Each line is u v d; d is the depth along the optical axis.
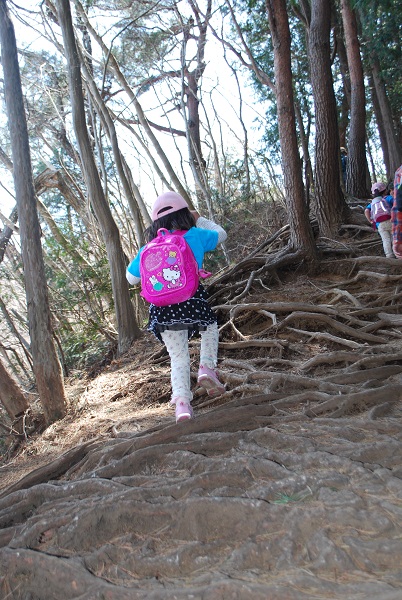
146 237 3.70
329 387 4.05
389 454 2.65
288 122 8.34
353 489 2.25
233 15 11.19
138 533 2.35
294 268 8.48
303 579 1.70
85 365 9.26
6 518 2.91
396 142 16.77
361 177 13.60
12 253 12.27
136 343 8.09
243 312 7.12
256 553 1.94
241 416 3.56
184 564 2.02
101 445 3.81
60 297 10.37
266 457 2.78
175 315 3.48
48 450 4.84
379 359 4.64
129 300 8.35
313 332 6.06
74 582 2.03
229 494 2.42
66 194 12.95
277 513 2.12
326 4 9.77
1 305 9.95
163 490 2.59
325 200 9.93
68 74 7.81
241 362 5.41
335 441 2.92
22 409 6.04
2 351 11.12
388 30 14.91
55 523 2.51
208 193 13.21
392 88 19.45
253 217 13.84
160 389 5.68
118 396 5.86
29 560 2.20
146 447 3.30
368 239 9.16
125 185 9.75
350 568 1.76
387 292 6.85
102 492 2.81
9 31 5.71
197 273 3.47
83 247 10.62
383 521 1.93
